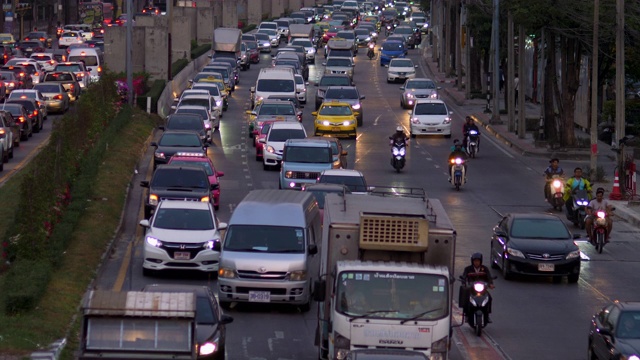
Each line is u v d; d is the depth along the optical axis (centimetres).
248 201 5388
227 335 4609
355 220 3816
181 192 7019
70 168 7169
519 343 4678
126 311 3188
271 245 5106
